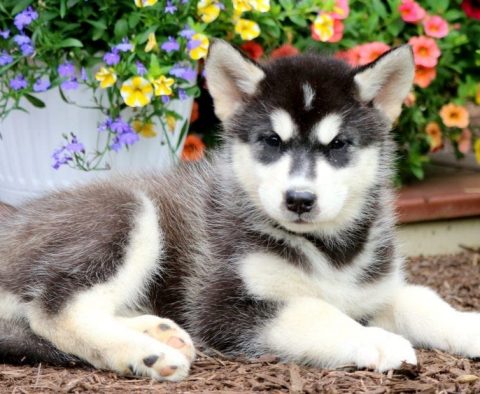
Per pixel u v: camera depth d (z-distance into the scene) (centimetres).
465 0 841
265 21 724
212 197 544
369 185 521
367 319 538
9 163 691
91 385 445
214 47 529
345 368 462
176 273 532
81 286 491
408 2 782
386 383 440
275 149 505
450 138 855
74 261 494
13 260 503
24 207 540
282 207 485
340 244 516
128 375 461
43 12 638
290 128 499
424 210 771
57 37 633
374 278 525
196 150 748
